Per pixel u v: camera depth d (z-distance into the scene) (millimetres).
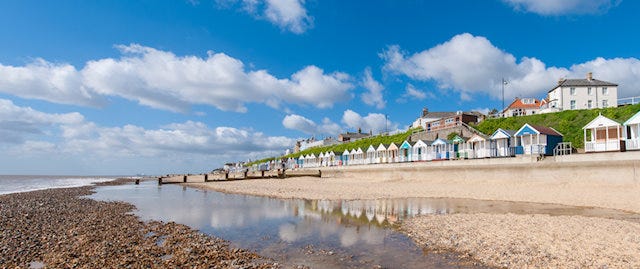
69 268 12344
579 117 58906
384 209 26484
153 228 20156
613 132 37000
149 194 47875
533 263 11859
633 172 29672
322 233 18297
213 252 14469
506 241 14617
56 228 20188
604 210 23344
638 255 12164
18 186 81500
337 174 66375
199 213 26500
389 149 71250
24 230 19484
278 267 12547
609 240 14242
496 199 30719
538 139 43844
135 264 12742
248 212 26625
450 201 30516
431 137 74312
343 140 134625
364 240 16484
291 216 24250
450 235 16328
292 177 75125
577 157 34656
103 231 19281
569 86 72625
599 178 31766
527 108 83000
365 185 48688
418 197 34344
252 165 164500
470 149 52969
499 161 41406
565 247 13414
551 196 29891
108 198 41500
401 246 15133
